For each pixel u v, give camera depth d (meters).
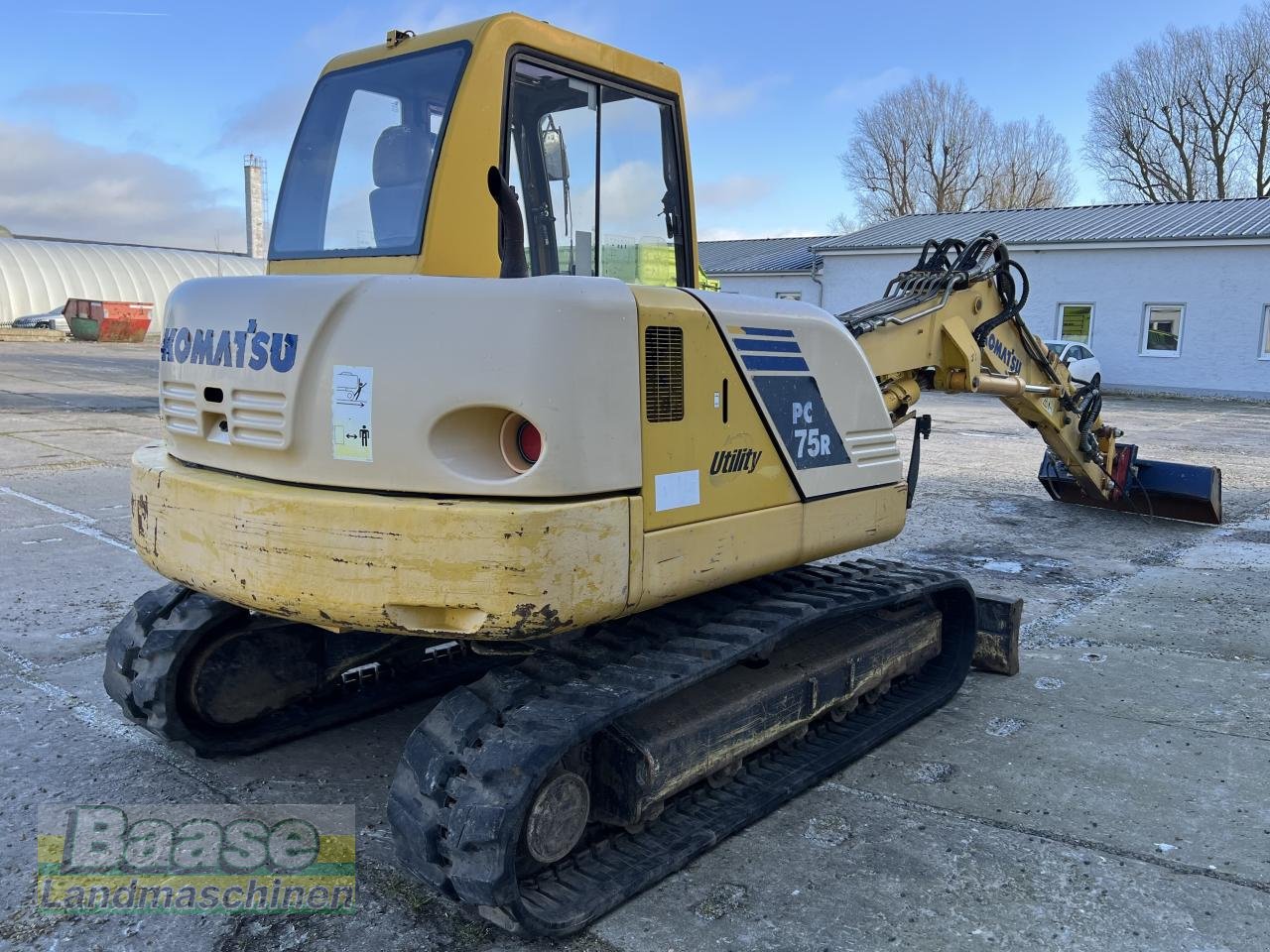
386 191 3.25
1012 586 6.59
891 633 4.22
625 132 3.68
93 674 4.69
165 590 3.94
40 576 6.22
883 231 29.16
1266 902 3.01
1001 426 16.25
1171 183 42.00
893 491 4.05
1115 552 7.58
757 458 3.32
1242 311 22.58
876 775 3.85
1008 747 4.13
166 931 2.84
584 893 2.90
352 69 3.45
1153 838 3.39
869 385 3.91
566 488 2.68
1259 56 39.06
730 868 3.18
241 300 3.04
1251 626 5.77
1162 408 20.47
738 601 3.72
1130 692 4.75
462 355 2.67
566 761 2.94
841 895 3.03
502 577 2.62
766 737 3.52
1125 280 23.89
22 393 16.66
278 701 4.00
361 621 2.76
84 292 44.88
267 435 2.93
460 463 2.71
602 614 2.81
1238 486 10.56
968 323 5.71
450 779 2.74
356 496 2.76
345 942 2.80
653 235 3.83
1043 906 2.98
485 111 3.11
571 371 2.66
